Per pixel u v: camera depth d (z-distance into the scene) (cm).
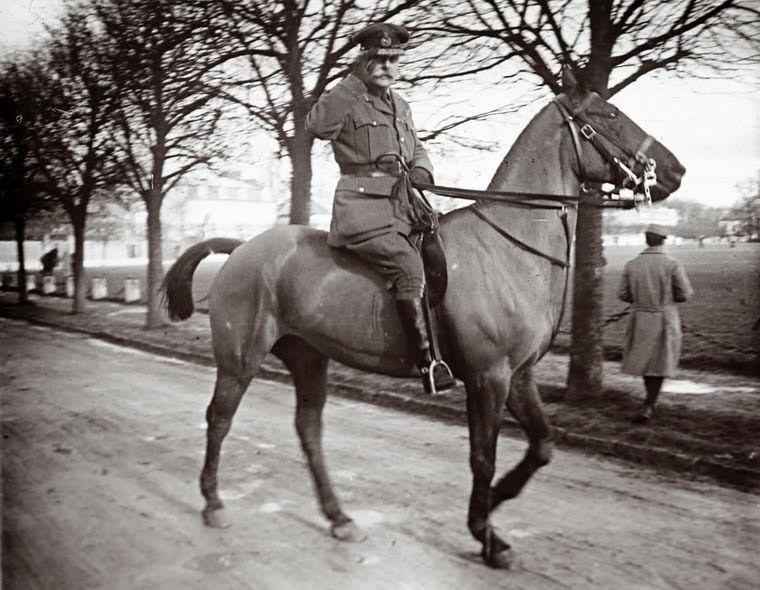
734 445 591
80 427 732
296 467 588
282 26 1004
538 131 429
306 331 447
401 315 407
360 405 842
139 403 866
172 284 494
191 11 1073
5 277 3562
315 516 473
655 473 568
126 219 5109
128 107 1465
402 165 422
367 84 436
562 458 613
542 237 420
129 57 1223
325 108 430
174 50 1153
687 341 1173
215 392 470
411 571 387
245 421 764
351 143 432
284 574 384
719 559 398
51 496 512
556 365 1043
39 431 714
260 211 5241
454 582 374
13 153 1856
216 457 464
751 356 1025
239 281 462
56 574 382
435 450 638
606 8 738
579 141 423
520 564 394
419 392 845
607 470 577
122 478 556
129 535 439
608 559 401
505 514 474
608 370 968
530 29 784
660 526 450
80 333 1714
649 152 421
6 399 887
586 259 777
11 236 4481
